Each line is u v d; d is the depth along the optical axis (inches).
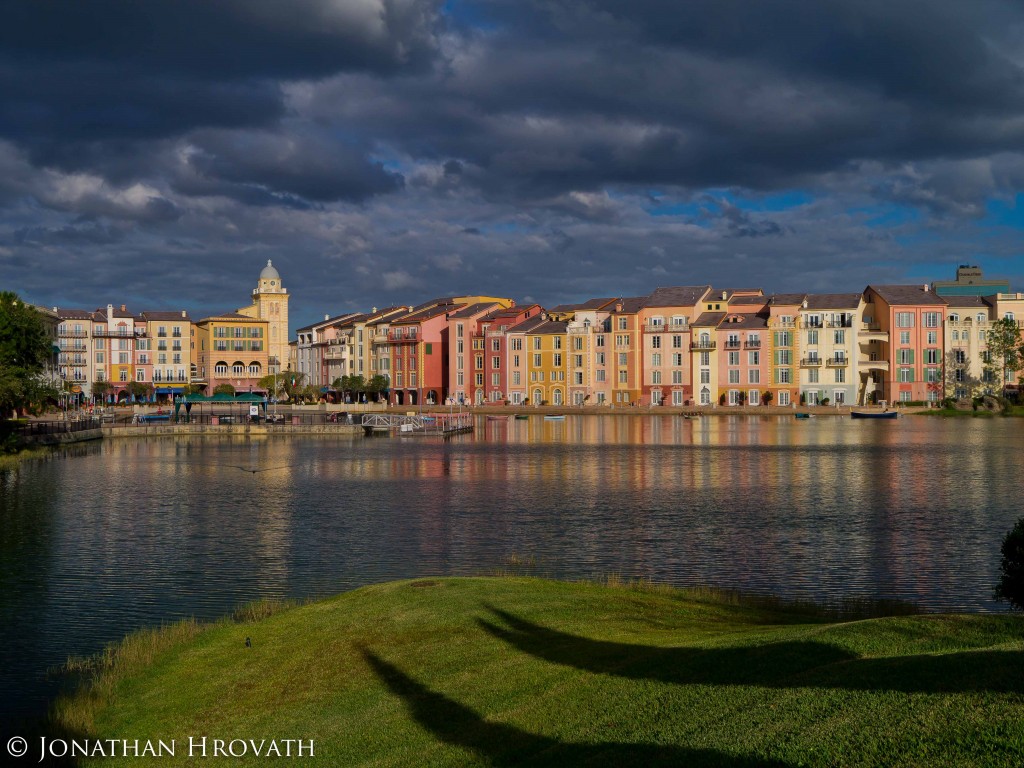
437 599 1214.9
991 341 7194.9
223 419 6412.4
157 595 1553.9
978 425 5979.3
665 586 1423.5
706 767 601.6
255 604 1434.5
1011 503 2532.0
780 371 7810.0
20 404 4458.7
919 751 563.5
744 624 1120.2
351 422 6023.6
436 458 4052.7
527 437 5369.1
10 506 2615.7
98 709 962.1
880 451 4168.3
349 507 2549.2
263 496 2800.2
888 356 7583.7
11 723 957.2
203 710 929.5
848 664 745.6
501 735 755.4
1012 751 542.6
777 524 2223.2
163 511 2504.9
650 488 2918.3
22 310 4451.3
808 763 576.4
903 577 1662.2
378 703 882.8
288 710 903.7
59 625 1371.8
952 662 702.5
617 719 729.6
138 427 5541.3
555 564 1785.2
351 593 1326.3
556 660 936.3
